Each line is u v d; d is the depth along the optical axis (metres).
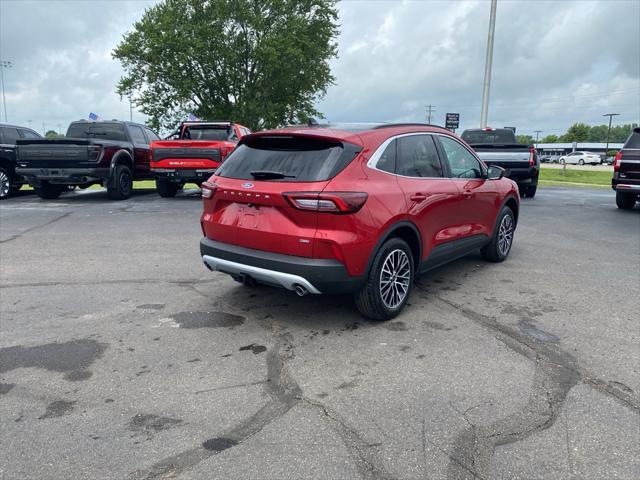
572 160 73.88
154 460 2.44
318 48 38.28
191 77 36.66
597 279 5.59
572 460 2.43
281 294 5.01
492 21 19.00
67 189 13.88
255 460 2.44
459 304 4.72
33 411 2.87
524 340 3.86
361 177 3.91
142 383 3.20
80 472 2.35
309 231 3.73
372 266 4.00
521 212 11.12
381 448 2.52
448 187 4.91
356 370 3.37
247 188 3.98
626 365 3.43
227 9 35.56
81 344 3.79
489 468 2.38
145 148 14.22
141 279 5.52
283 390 3.11
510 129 14.96
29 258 6.45
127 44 36.12
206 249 4.40
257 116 37.00
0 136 12.76
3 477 2.31
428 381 3.21
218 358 3.56
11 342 3.81
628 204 11.63
